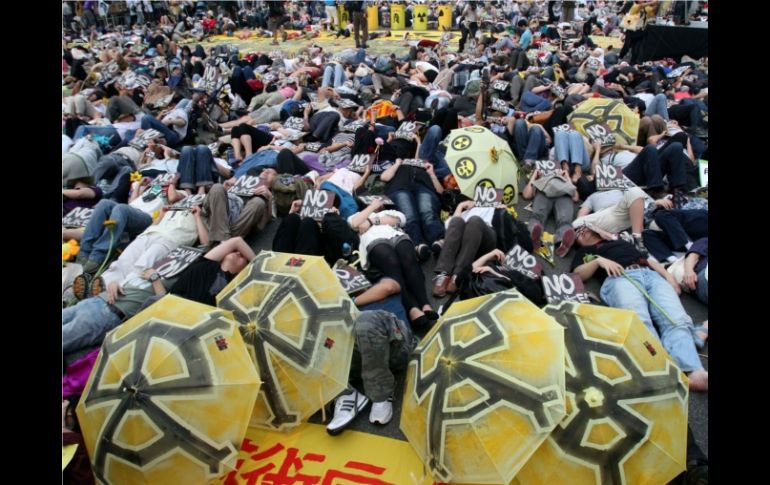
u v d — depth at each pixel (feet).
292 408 9.93
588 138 23.56
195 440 8.25
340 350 10.39
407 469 10.07
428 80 41.78
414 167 20.49
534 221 18.57
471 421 8.24
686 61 43.91
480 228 15.33
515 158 23.26
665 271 14.57
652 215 17.78
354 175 21.40
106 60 43.83
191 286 13.55
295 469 10.16
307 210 16.98
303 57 47.60
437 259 16.93
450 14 75.00
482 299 10.21
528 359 8.50
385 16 79.00
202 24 76.38
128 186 21.12
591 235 16.79
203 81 40.29
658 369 8.65
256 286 10.59
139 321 9.37
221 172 22.59
